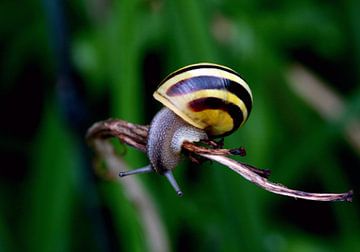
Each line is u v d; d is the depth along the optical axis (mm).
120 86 330
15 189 381
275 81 369
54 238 349
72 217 360
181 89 262
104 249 314
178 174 350
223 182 311
